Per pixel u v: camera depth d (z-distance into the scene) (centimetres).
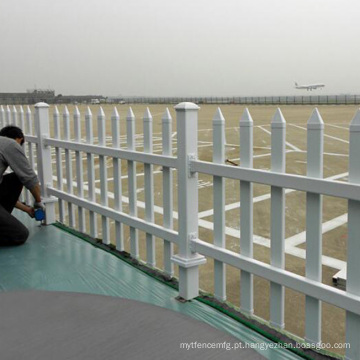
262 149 1420
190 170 310
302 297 428
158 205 788
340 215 688
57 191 512
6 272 384
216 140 295
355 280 222
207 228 645
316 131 231
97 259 414
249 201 277
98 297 174
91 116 446
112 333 146
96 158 1277
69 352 135
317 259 239
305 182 233
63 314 160
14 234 446
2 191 463
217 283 316
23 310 164
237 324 285
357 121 213
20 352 136
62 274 378
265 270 265
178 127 312
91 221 467
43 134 527
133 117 381
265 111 5228
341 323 379
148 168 369
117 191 417
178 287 345
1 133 466
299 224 649
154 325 151
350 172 218
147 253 388
